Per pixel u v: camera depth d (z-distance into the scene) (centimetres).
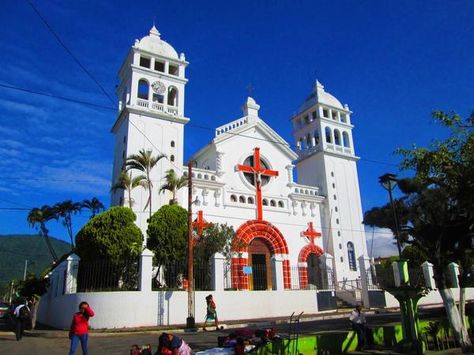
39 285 2598
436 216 1502
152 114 3183
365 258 3241
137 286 2194
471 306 2156
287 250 3456
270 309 2528
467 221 1436
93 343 1620
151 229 2456
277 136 3806
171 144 3209
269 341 1148
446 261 1538
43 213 3644
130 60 3359
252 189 3491
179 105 3359
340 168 4084
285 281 3334
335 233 3744
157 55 3384
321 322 2184
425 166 1244
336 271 3594
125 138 3139
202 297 2292
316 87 4400
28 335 2102
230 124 3594
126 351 1389
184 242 2459
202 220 3114
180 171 3181
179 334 1839
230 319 2350
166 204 2783
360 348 1358
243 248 3109
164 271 2456
